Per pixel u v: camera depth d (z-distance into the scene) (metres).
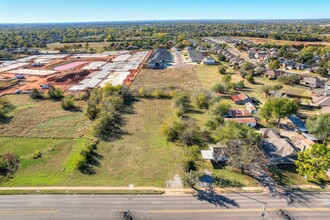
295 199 34.66
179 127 52.12
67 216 31.66
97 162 43.28
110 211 32.50
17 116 62.41
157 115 64.12
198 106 69.00
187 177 36.81
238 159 40.12
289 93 78.75
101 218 31.39
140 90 78.12
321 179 38.78
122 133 54.12
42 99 75.00
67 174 39.88
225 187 37.09
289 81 88.75
